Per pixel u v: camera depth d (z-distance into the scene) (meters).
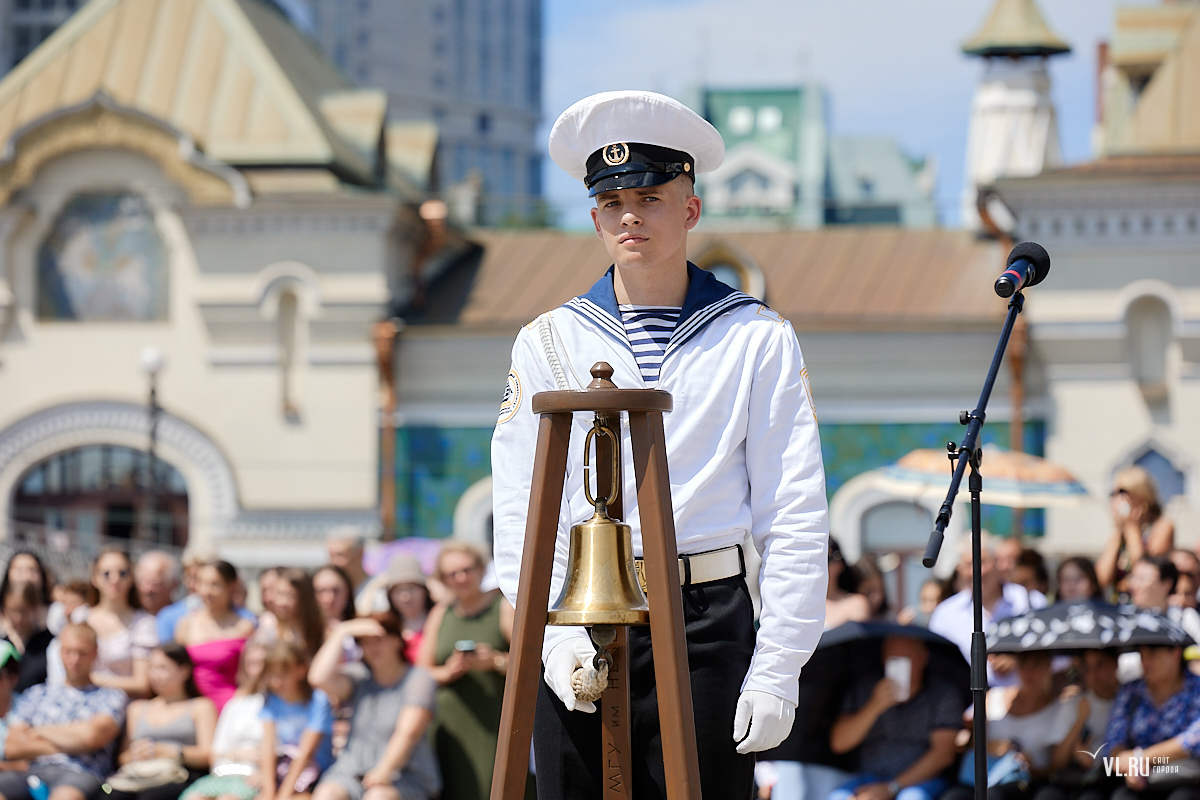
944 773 12.60
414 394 40.56
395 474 40.38
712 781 5.97
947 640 12.69
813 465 6.09
